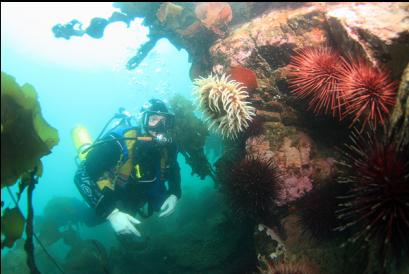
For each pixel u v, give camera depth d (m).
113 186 5.38
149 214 5.93
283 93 5.08
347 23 4.24
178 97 7.15
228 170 4.30
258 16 6.59
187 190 11.34
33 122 3.51
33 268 3.54
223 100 4.39
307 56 4.30
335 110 4.17
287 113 5.03
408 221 2.49
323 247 4.00
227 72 5.45
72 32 7.06
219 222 6.83
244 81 5.02
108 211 5.26
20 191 3.45
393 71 3.60
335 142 4.79
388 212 2.57
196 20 7.00
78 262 7.34
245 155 4.82
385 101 3.36
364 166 2.79
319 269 3.82
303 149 4.76
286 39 5.11
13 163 3.24
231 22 6.98
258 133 5.04
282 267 3.72
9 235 3.15
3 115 3.23
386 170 2.60
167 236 7.64
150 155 5.37
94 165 5.39
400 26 3.74
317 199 3.96
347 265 3.64
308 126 4.94
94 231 11.55
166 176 5.89
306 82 4.02
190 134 6.78
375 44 3.78
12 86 3.33
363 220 2.89
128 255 7.09
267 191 4.02
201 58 6.80
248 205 4.11
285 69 5.02
